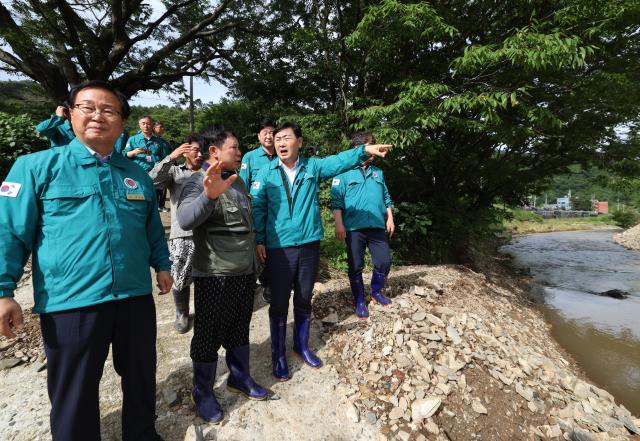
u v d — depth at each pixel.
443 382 2.62
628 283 8.21
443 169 6.82
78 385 1.46
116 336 1.60
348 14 6.27
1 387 2.38
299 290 2.60
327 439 2.12
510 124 5.11
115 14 10.34
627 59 5.01
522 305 5.94
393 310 3.45
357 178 3.29
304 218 2.46
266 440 2.04
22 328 3.00
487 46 3.92
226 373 2.57
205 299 1.99
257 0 11.11
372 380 2.61
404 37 5.04
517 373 2.99
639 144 5.93
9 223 1.36
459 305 4.27
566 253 12.96
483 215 6.94
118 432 2.04
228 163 2.00
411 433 2.23
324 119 6.23
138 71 12.05
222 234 1.97
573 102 5.07
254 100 9.92
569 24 4.41
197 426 2.07
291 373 2.64
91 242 1.47
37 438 1.97
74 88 1.52
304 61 8.21
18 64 10.19
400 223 6.13
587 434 2.53
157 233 1.88
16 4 8.03
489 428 2.41
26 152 5.46
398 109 4.56
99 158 1.57
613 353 4.60
